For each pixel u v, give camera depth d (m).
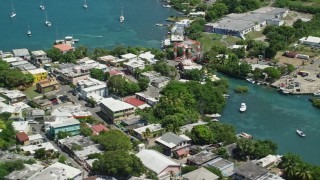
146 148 156.12
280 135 175.25
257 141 159.75
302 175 137.25
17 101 196.62
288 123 184.88
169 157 154.00
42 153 148.12
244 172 136.12
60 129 163.00
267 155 153.00
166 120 170.75
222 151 152.12
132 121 176.25
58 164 139.75
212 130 165.12
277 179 133.62
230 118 188.38
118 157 136.00
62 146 156.50
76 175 133.88
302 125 183.38
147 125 171.75
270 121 186.12
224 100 199.62
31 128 172.00
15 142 156.75
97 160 139.75
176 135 159.62
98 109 191.88
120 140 152.50
